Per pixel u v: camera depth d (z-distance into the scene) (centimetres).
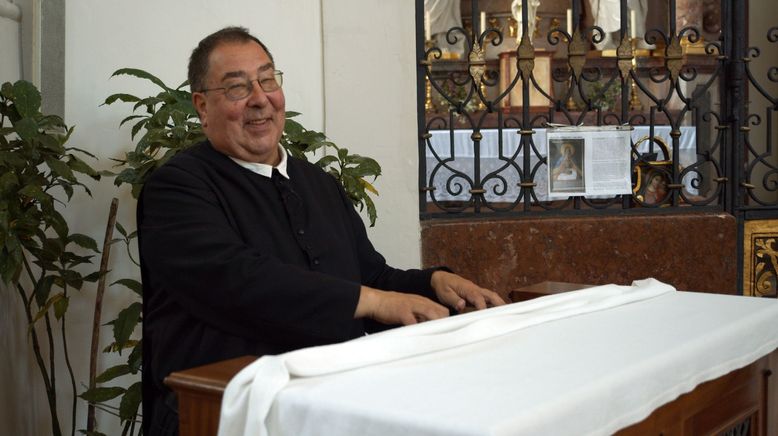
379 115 472
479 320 199
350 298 226
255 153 276
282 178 282
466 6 827
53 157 340
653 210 531
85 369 418
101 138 420
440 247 493
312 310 226
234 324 246
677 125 540
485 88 777
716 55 540
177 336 252
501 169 522
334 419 139
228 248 240
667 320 218
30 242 346
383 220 480
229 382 157
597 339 192
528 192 524
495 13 820
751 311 230
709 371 196
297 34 459
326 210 293
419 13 505
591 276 511
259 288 229
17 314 384
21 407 384
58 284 361
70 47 419
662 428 184
